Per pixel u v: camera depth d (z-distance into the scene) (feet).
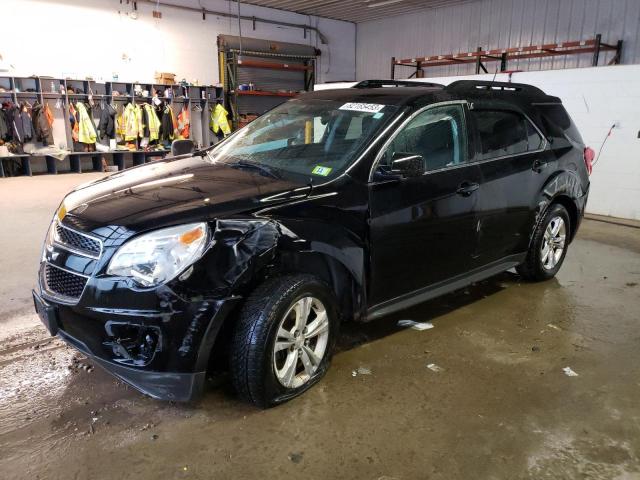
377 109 10.16
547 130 13.62
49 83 37.09
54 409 8.04
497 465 7.04
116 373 7.41
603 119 23.40
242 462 6.97
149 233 7.13
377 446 7.37
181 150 13.10
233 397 8.49
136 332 7.12
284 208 8.06
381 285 9.54
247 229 7.55
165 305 6.94
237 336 7.64
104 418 7.84
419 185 9.78
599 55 37.29
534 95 13.88
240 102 48.21
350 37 56.54
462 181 10.64
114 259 7.12
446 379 9.28
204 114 46.19
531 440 7.60
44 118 36.24
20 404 8.14
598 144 23.73
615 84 22.79
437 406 8.41
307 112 11.10
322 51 54.34
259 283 7.84
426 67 49.85
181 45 44.24
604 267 16.28
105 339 7.22
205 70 46.09
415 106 10.11
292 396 8.32
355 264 8.87
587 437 7.71
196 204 7.72
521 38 41.88
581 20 37.76
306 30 52.70
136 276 7.00
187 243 7.13
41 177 35.47
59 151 37.24
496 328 11.54
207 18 45.37
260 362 7.57
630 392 9.01
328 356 8.93
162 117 42.42
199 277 7.10
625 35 35.60
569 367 9.84
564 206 14.65
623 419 8.19
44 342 10.30
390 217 9.31
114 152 39.86
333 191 8.68
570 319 12.11
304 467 6.90
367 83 12.57
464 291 13.91
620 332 11.46
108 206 7.98
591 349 10.62
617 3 35.70
